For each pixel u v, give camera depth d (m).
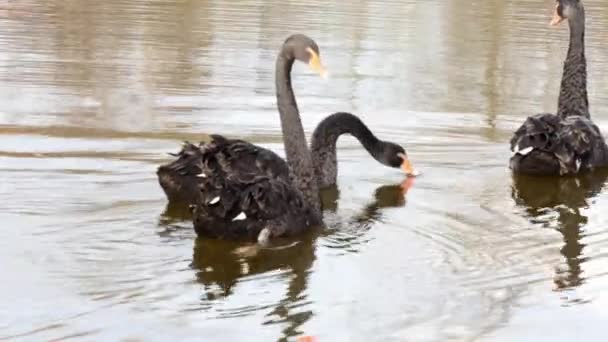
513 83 15.38
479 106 13.85
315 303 6.95
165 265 7.66
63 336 6.22
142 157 10.84
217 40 17.77
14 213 8.70
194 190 9.06
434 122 12.95
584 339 6.43
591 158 11.05
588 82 15.70
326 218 9.17
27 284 7.09
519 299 7.14
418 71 15.88
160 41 17.45
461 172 10.98
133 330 6.38
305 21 20.02
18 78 14.34
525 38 19.08
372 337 6.38
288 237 8.48
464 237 8.63
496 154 11.69
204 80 14.73
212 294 7.09
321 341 6.29
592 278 7.62
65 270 7.42
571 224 9.12
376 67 16.03
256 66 15.79
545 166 10.73
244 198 8.20
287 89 8.98
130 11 20.48
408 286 7.34
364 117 13.00
